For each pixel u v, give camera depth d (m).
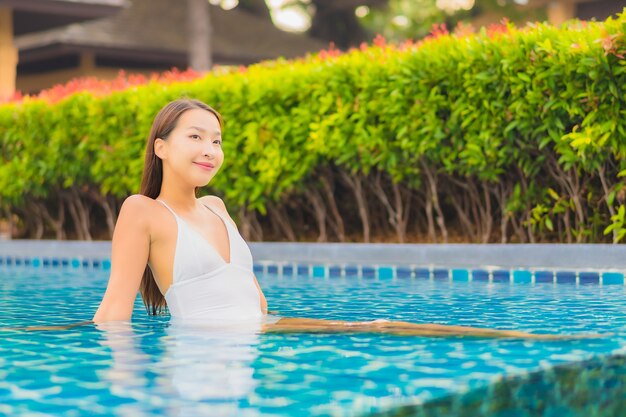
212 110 4.03
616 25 6.85
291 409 2.13
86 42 23.16
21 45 24.27
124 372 2.61
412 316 4.29
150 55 24.64
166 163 3.96
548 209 7.68
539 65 7.20
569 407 2.13
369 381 2.46
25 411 2.14
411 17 35.50
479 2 30.81
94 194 11.34
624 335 3.34
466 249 7.37
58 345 3.15
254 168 9.30
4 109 11.53
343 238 9.43
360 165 8.73
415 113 8.05
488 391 2.32
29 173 11.30
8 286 6.65
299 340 3.21
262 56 28.47
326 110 8.72
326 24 37.78
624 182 7.06
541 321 3.97
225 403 2.21
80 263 9.70
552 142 7.51
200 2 24.91
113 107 10.42
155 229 3.87
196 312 3.87
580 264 6.72
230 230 4.07
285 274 8.14
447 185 8.62
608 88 6.85
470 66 7.66
